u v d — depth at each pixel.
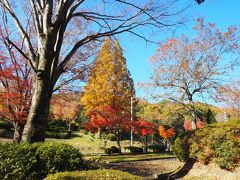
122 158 21.38
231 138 10.36
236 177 9.70
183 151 12.85
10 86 12.11
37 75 8.30
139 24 9.09
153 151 32.53
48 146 7.51
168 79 26.11
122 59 31.00
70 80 13.63
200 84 25.66
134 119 29.94
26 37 8.91
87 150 32.22
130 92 31.58
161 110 29.91
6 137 33.94
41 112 8.12
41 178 7.17
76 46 8.98
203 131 11.83
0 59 11.36
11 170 6.95
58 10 8.65
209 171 11.03
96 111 26.22
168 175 12.40
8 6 9.17
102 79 30.30
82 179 6.11
